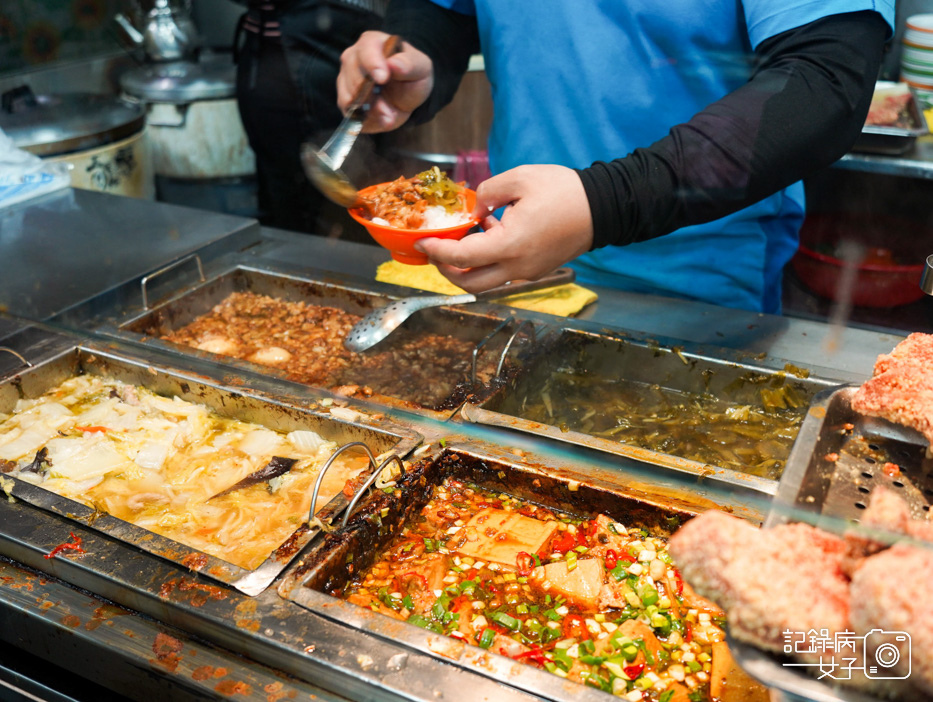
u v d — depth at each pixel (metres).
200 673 1.09
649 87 1.82
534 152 2.04
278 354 1.89
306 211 2.70
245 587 1.16
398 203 1.51
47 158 2.72
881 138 2.05
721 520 0.87
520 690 0.97
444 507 1.44
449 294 2.03
